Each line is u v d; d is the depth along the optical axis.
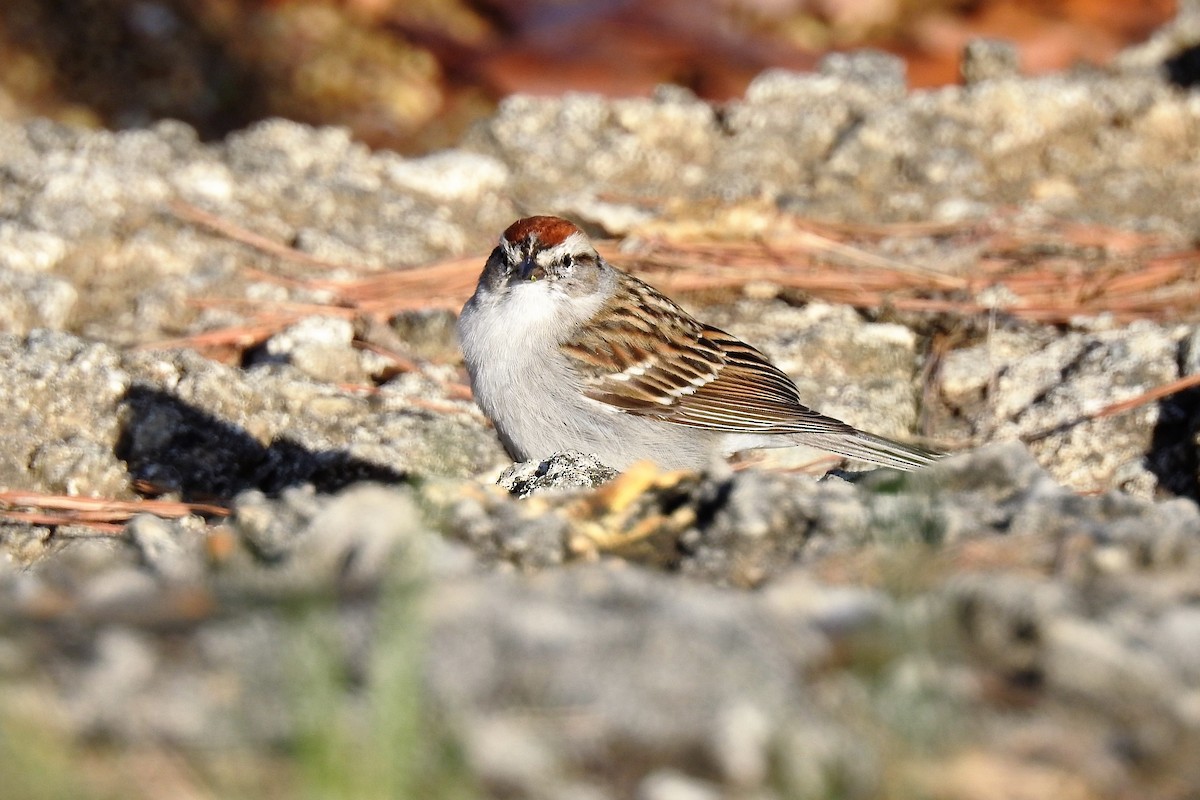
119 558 6.64
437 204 14.55
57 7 18.98
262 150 14.84
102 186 13.30
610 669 5.00
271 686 4.97
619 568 5.76
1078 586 5.57
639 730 4.80
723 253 13.55
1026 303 12.73
